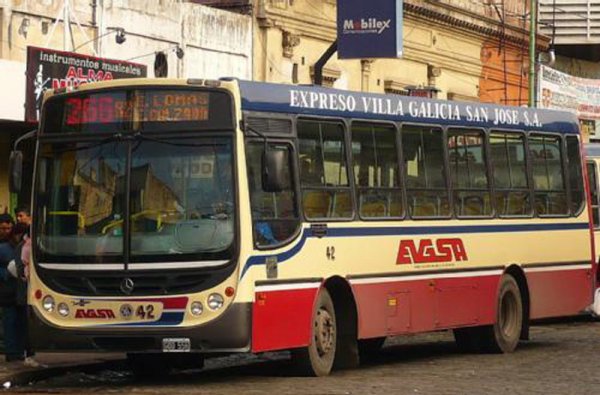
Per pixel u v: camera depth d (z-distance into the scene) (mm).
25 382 17344
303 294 17109
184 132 16344
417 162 19625
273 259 16594
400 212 19156
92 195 16500
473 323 20656
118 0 28766
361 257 18266
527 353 21688
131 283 16172
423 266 19516
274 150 16297
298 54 36438
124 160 16438
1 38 25344
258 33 34531
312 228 17328
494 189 21312
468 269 20516
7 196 26781
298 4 36250
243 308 16031
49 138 16828
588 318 30000
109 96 16594
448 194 20219
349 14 33062
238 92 16375
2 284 18719
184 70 31312
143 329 16109
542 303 22375
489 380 17516
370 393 15789
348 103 18359
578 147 23594
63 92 16828
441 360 20500
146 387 16531
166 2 30547
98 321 16281
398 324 18969
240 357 21328
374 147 18781
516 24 51219
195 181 16250
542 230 22375
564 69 58844
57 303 16484
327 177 17750
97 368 18812
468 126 20828
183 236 16156
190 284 16078
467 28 46844
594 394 16062
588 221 23609
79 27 27547
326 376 17703
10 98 24531
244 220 16141
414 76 43438
